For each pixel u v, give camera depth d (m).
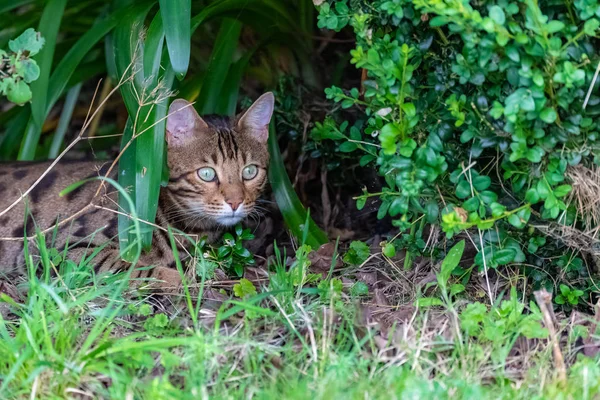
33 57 5.64
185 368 4.03
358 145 5.11
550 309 4.42
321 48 6.80
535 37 3.93
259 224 6.16
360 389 3.69
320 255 5.46
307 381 3.84
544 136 4.23
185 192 5.46
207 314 4.58
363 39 4.58
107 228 5.39
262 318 4.48
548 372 4.01
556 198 4.34
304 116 6.31
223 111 6.04
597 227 4.57
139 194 4.91
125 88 5.13
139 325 4.57
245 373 4.01
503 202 4.64
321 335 4.28
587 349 4.28
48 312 4.35
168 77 5.19
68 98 6.76
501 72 4.23
